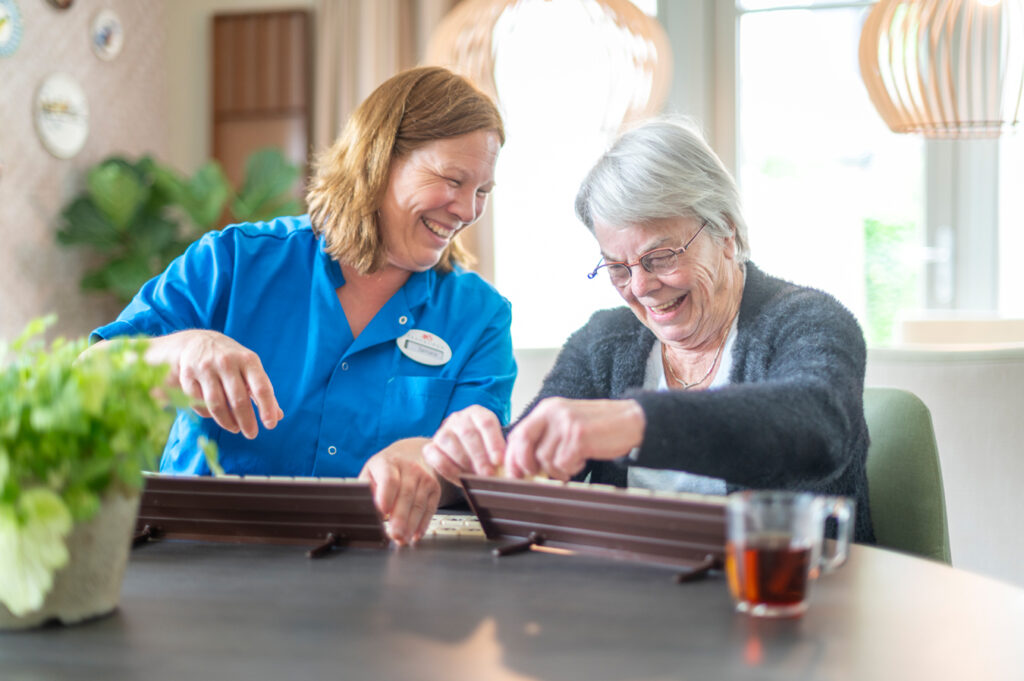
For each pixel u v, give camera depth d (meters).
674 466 1.08
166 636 0.84
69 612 0.87
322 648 0.80
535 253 4.60
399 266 1.71
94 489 0.87
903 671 0.73
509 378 1.76
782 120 4.51
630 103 2.48
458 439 1.22
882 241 4.45
